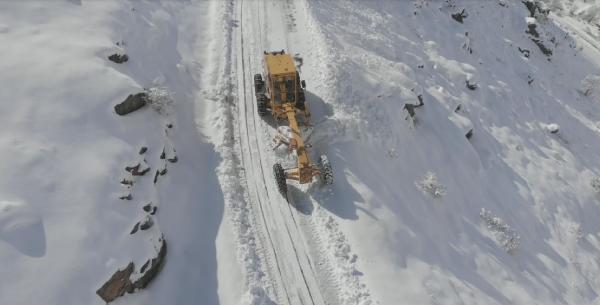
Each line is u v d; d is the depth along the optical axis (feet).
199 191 42.93
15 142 34.42
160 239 36.06
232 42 63.82
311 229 40.09
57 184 33.81
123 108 41.70
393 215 42.45
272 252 38.22
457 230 48.83
